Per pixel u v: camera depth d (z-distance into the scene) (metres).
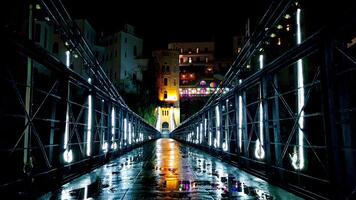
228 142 11.43
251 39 8.33
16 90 4.65
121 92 58.09
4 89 5.90
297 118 5.23
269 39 7.79
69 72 6.75
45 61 5.40
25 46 4.46
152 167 10.00
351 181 3.93
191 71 90.69
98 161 10.70
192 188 6.05
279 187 6.06
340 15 3.54
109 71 69.44
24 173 5.10
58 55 48.41
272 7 6.71
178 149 21.95
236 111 9.91
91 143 9.35
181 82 88.62
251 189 5.93
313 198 4.71
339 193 3.85
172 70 82.75
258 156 7.69
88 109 9.46
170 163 11.40
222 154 12.61
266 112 6.78
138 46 73.94
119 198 5.17
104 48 70.25
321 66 4.08
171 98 81.81
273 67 6.05
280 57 5.45
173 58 83.19
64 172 7.17
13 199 4.73
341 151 3.92
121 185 6.42
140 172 8.63
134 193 5.57
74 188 6.07
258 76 7.20
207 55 93.38
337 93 4.13
